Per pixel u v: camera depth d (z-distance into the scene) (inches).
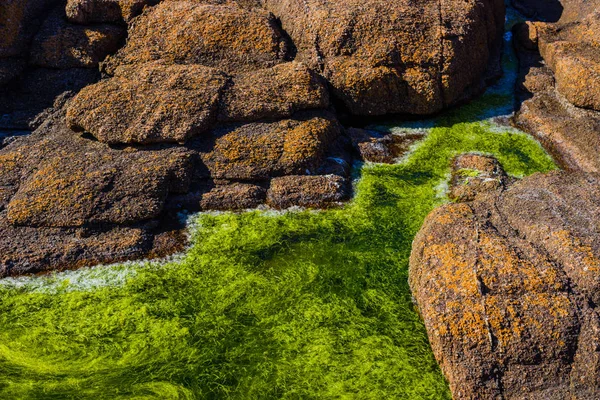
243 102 402.6
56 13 470.9
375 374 253.4
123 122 385.7
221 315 288.5
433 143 435.5
